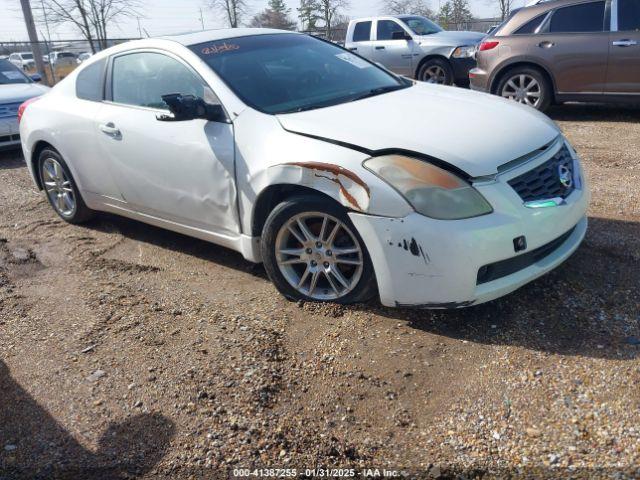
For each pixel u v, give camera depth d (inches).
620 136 297.4
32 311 155.7
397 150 127.3
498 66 359.6
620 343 120.3
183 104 151.3
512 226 122.0
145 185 175.8
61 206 220.2
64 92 207.6
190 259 183.2
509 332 127.6
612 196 205.6
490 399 108.7
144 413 112.7
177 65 169.9
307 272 142.5
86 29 844.0
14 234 215.3
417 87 176.6
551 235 128.1
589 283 144.1
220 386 118.0
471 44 483.8
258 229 151.9
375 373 118.8
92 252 193.3
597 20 329.4
